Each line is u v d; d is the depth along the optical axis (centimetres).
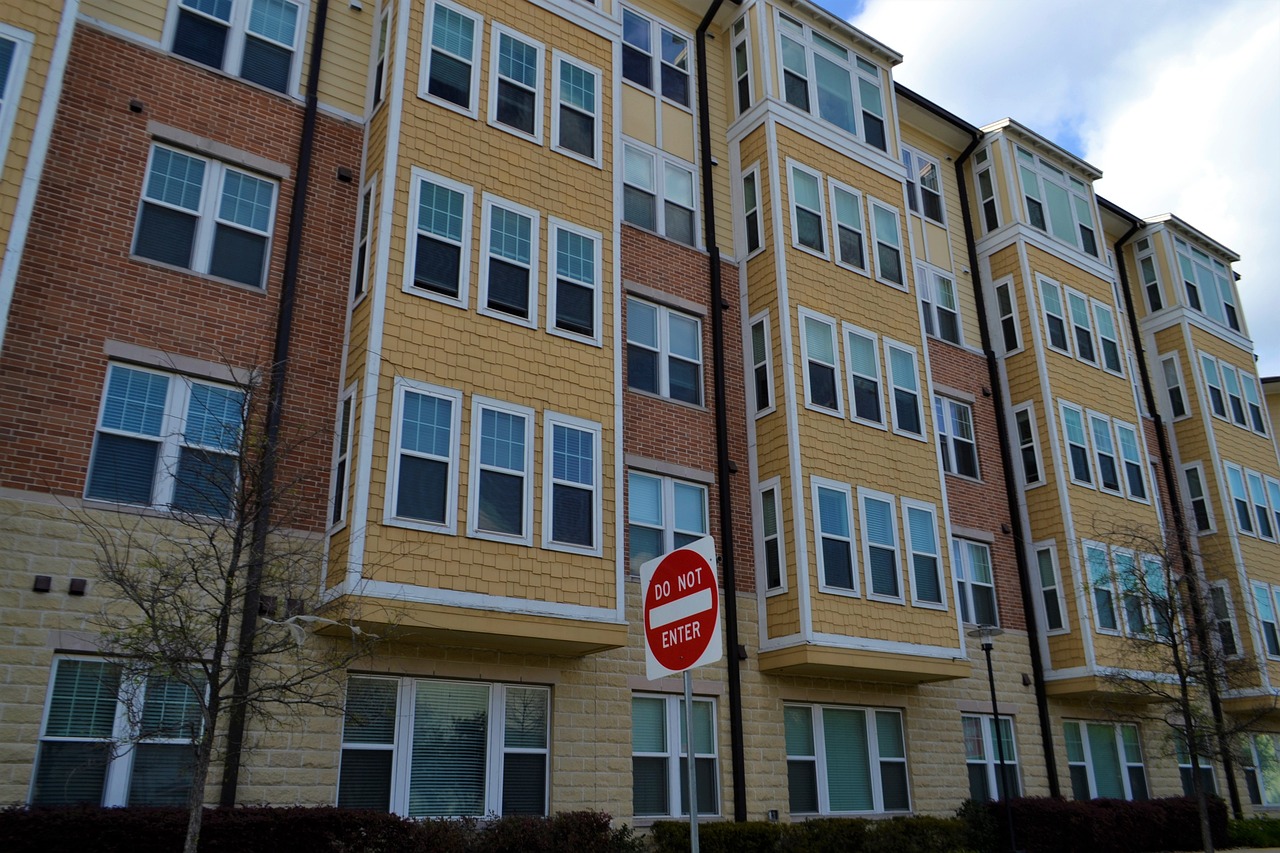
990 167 2548
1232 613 2644
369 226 1480
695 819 660
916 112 2462
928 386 2025
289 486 1135
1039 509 2264
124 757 1155
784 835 1494
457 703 1384
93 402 1251
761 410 1850
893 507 1855
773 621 1706
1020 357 2380
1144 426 2819
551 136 1647
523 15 1694
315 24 1636
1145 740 2280
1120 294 2967
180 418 1308
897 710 1862
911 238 2206
